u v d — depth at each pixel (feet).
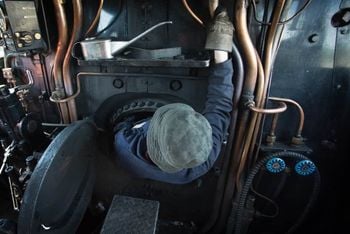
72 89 3.42
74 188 3.13
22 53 3.28
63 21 2.95
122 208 3.07
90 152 3.33
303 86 3.09
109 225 2.82
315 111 3.21
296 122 3.30
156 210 3.05
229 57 2.82
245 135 3.23
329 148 3.37
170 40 3.11
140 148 2.59
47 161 2.39
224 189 3.78
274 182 3.73
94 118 3.67
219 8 2.62
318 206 3.88
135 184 4.13
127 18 3.11
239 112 3.12
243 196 3.47
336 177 3.56
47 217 2.62
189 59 2.79
